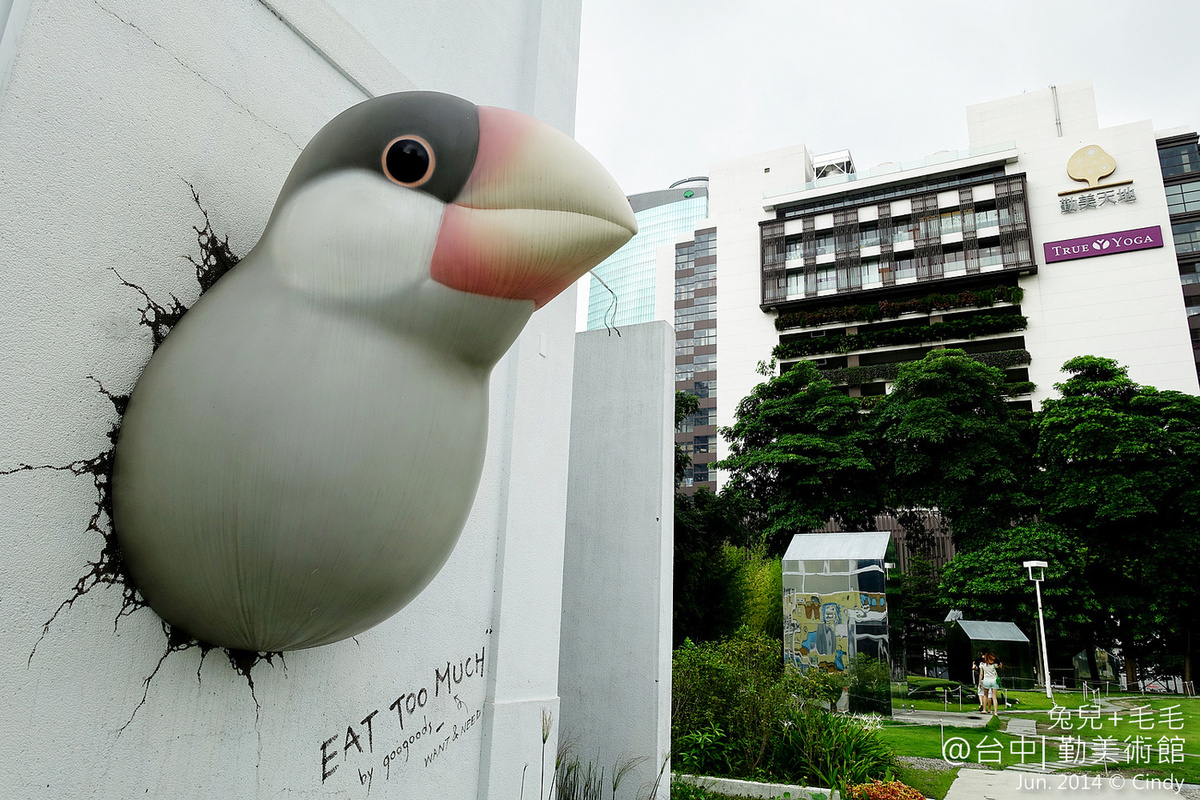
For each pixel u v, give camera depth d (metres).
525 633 2.74
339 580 1.16
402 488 1.16
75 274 1.24
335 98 1.96
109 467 1.26
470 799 2.34
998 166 43.06
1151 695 16.72
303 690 1.64
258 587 1.14
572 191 1.19
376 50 2.13
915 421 24.06
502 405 2.85
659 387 5.48
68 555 1.18
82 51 1.28
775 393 28.09
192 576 1.16
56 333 1.20
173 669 1.33
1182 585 19.80
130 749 1.25
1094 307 38.69
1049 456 22.97
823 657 10.86
